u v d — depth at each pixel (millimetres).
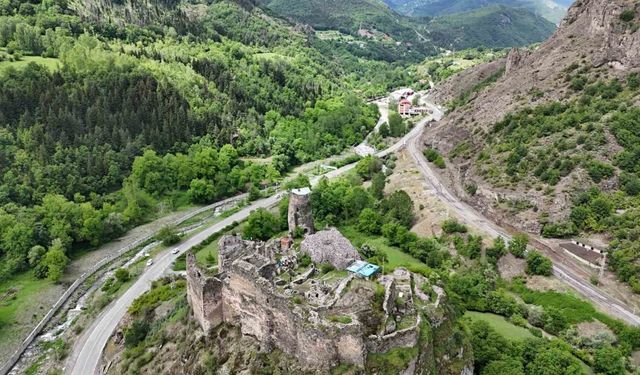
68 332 128500
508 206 159375
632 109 161375
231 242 117562
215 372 88625
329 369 76062
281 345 85438
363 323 80312
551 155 166000
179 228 184750
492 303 120125
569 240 141125
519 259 137250
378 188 192250
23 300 143125
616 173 148750
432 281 114500
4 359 120812
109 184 199000
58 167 185375
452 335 92688
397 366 75750
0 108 193625
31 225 163500
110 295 139750
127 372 102812
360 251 140500
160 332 108750
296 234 150500
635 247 126500
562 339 108375
